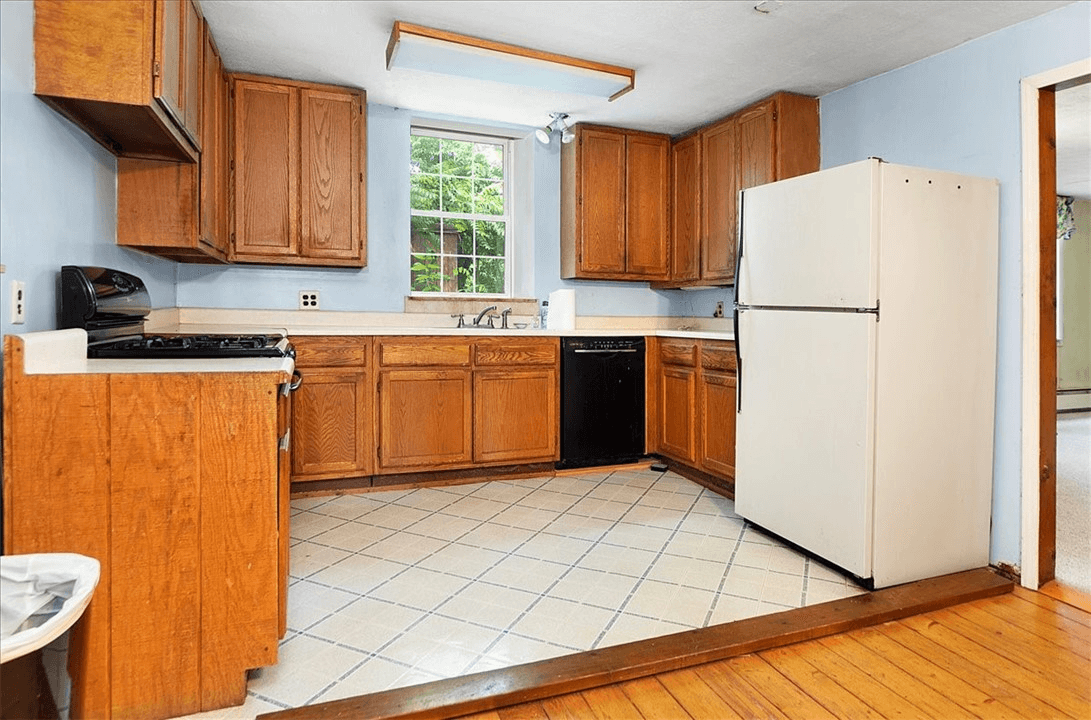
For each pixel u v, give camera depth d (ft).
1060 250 20.86
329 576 7.65
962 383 7.89
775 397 8.73
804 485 8.21
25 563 3.41
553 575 7.73
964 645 6.30
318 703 5.11
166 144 7.59
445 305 13.42
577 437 12.73
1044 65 7.93
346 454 11.17
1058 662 5.97
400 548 8.59
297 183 11.47
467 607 6.86
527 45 9.55
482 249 14.57
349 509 10.36
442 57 9.51
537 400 12.45
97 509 4.70
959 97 9.02
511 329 12.48
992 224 8.10
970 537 8.05
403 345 11.43
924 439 7.63
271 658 5.09
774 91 11.37
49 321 5.94
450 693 5.20
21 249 5.33
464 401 11.88
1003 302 8.20
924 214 7.53
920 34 8.77
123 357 6.02
